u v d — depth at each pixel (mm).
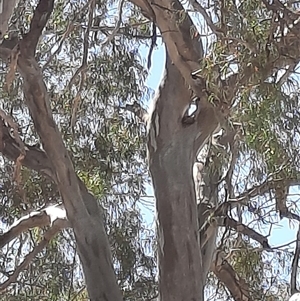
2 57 7020
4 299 9883
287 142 6266
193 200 7328
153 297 9883
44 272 10031
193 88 6582
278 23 5590
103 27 9148
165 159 7398
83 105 9688
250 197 7574
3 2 5336
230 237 8938
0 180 9594
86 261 6883
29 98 7059
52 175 7152
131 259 9992
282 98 5609
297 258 7332
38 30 7031
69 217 7035
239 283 9383
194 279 7043
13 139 7426
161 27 6688
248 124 5805
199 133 7477
